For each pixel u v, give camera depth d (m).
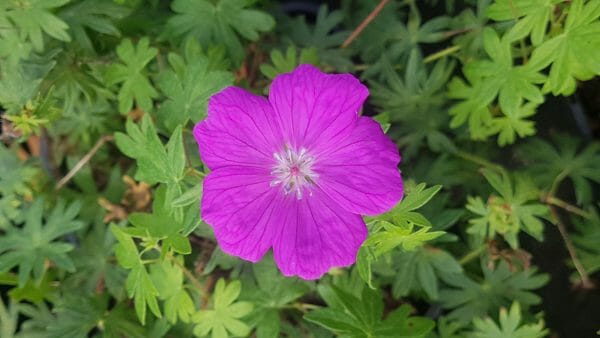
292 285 0.12
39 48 0.12
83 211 0.15
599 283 0.14
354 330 0.11
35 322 0.14
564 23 0.11
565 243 0.14
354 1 0.16
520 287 0.13
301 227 0.10
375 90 0.14
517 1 0.11
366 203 0.09
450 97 0.13
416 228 0.11
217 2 0.13
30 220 0.13
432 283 0.13
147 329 0.13
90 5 0.12
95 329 0.16
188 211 0.10
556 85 0.11
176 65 0.12
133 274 0.11
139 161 0.10
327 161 0.09
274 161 0.10
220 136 0.09
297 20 0.15
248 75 0.15
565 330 0.14
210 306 0.13
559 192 0.14
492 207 0.13
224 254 0.12
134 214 0.10
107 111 0.14
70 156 0.15
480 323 0.13
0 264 0.12
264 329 0.12
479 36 0.13
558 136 0.15
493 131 0.13
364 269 0.10
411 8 0.15
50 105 0.12
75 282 0.14
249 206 0.09
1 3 0.11
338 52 0.15
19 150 0.15
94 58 0.13
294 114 0.09
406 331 0.11
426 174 0.14
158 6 0.14
